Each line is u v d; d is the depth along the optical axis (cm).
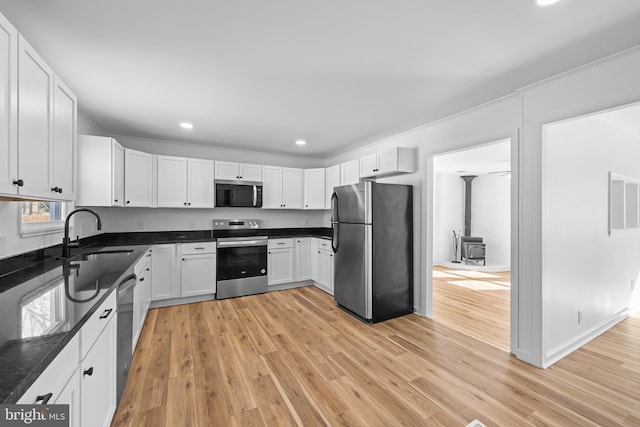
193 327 297
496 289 469
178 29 159
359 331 290
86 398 115
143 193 353
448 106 272
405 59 191
